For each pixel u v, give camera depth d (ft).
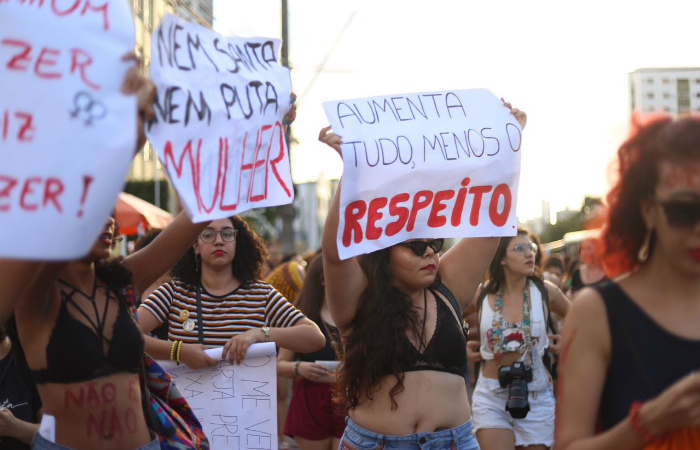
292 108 11.88
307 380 19.51
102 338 10.11
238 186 10.57
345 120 13.03
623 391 7.46
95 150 7.97
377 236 12.74
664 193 7.29
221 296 16.20
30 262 8.09
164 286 16.26
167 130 9.64
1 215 7.63
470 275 13.91
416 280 12.81
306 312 20.31
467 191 13.57
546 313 19.95
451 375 12.84
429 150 13.35
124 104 8.27
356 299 13.01
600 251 8.23
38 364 9.86
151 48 9.64
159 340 15.19
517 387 18.60
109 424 10.04
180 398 11.30
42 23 8.14
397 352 12.45
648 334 7.43
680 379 7.30
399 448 12.37
